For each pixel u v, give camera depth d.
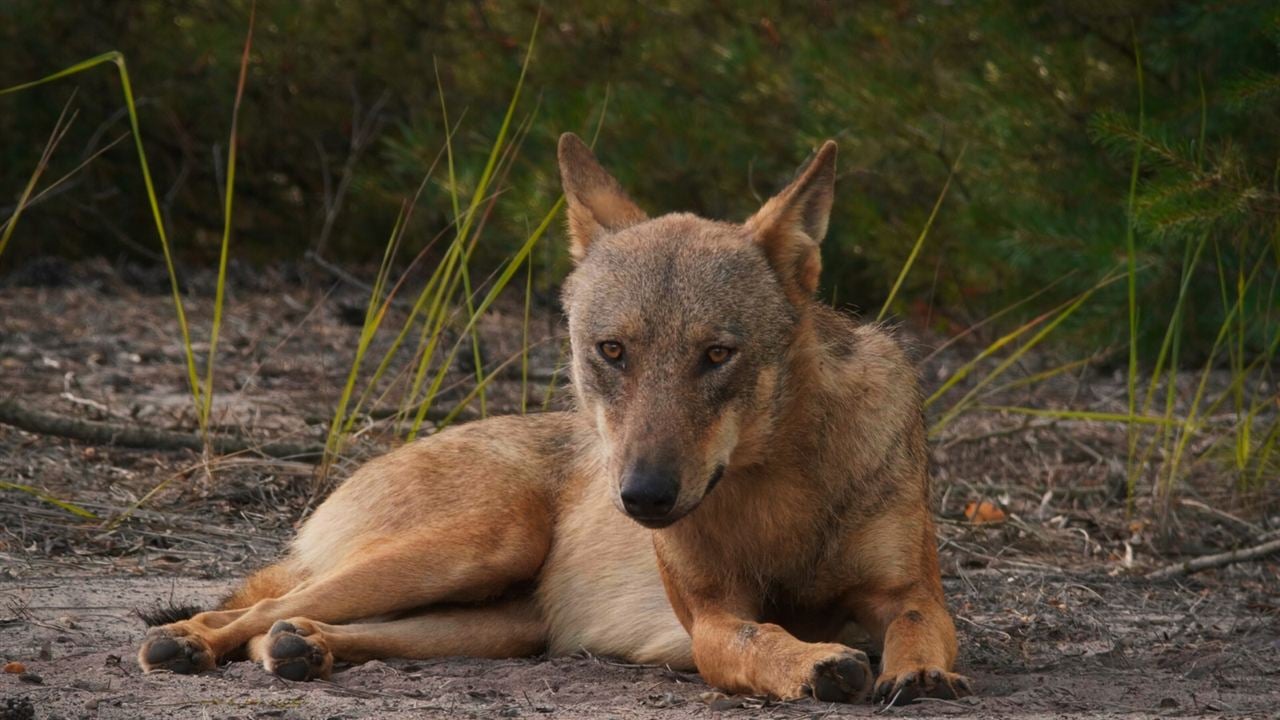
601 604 8.35
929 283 19.05
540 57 21.09
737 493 7.37
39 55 23.69
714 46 19.77
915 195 18.98
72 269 22.62
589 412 7.36
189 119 24.70
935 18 18.09
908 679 6.50
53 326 18.36
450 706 6.45
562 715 6.32
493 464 8.70
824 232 7.64
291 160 25.09
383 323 19.75
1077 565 10.76
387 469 8.80
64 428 12.22
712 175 19.38
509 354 17.14
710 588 7.53
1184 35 15.63
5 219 23.75
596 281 7.25
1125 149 13.30
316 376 16.19
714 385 6.91
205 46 23.55
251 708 6.22
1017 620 9.01
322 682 6.97
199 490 11.43
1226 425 14.68
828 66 17.91
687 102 20.00
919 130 17.45
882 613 7.41
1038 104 16.62
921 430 7.95
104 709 6.14
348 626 7.80
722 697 6.77
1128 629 8.88
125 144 24.62
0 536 9.96
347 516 8.74
